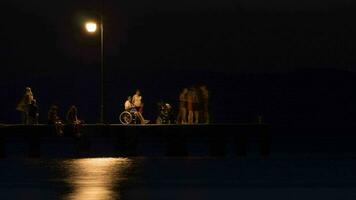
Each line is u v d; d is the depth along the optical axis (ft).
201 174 254.47
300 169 277.64
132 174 251.60
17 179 233.14
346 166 294.05
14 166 287.48
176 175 249.34
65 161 316.81
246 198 187.52
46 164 298.15
